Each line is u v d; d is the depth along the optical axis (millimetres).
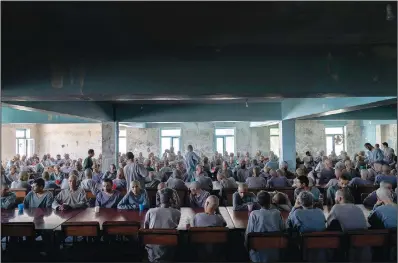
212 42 4344
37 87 4418
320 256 3652
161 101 11039
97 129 21297
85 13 3307
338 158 14383
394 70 4465
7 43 4398
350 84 4484
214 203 4246
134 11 3258
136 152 20234
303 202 4105
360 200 7133
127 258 4414
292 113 10633
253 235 3578
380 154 11375
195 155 10398
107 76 4434
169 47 4469
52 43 4348
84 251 4457
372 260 3916
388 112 12172
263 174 9039
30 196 5730
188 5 3135
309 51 4523
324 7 3178
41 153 21125
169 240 3680
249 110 11875
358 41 4352
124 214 5059
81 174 9422
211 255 3955
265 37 4125
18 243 4594
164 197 4312
